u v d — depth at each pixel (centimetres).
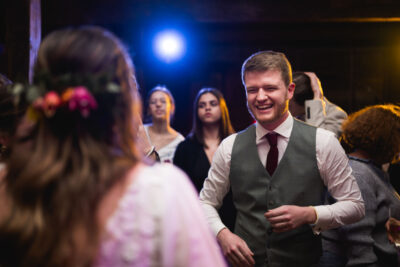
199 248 68
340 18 539
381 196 168
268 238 160
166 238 65
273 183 162
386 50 570
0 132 102
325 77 579
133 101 77
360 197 157
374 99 576
